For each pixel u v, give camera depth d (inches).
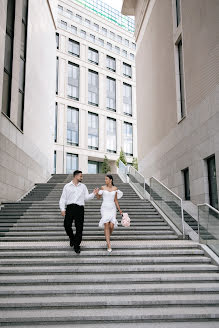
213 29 400.8
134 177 582.2
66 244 273.6
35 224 343.9
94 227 331.9
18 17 537.6
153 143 722.8
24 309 180.7
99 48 1694.1
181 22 533.3
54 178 801.6
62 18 1573.6
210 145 406.0
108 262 233.3
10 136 474.9
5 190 449.7
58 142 1418.6
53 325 167.3
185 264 235.5
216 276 211.2
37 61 682.2
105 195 257.9
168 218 361.4
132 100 1792.6
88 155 1523.1
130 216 377.7
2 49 434.6
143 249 263.0
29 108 603.5
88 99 1593.3
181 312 175.3
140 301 184.9
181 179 525.0
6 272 218.1
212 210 249.3
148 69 784.9
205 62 426.3
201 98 439.2
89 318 170.7
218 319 173.2
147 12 813.2
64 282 206.8
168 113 604.7
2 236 315.9
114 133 1674.5
